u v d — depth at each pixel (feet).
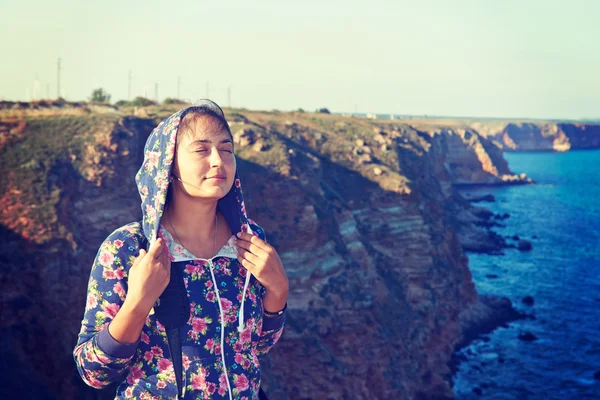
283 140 207.62
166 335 9.23
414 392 158.40
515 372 177.78
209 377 9.31
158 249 8.82
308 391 134.21
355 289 156.04
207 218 9.86
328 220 164.76
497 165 603.26
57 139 135.33
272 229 153.69
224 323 9.52
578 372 178.29
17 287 106.93
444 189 401.08
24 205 118.01
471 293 222.69
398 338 164.45
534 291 256.73
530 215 439.63
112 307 9.28
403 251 200.95
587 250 336.49
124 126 144.66
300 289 147.84
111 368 8.91
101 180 132.26
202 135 9.37
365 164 223.10
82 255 118.21
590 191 578.66
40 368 103.81
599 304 239.71
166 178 9.22
